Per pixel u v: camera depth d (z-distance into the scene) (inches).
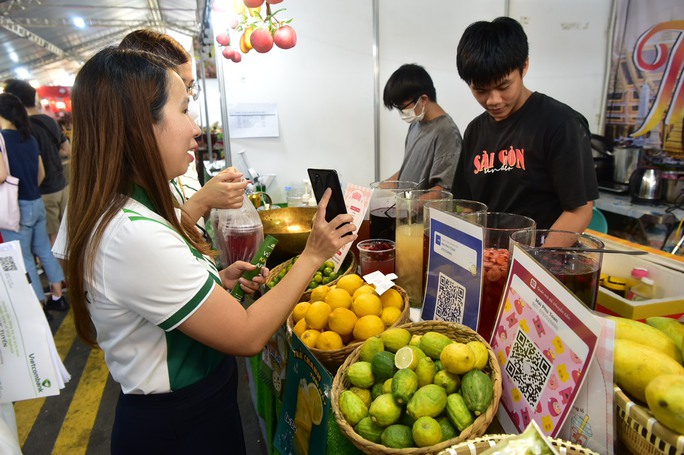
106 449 87.3
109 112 30.7
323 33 117.9
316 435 32.5
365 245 54.3
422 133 91.1
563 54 126.1
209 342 32.4
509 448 20.7
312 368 33.1
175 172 35.4
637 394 24.3
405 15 120.0
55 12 236.8
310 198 113.1
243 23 89.9
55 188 156.2
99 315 33.2
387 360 32.4
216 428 39.7
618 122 126.0
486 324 36.9
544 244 38.4
